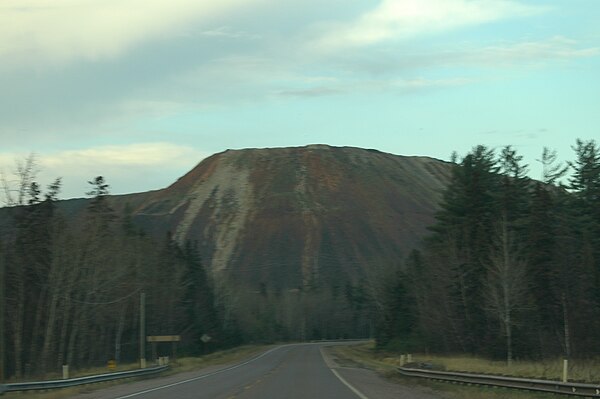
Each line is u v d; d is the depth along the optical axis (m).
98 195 84.12
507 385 33.25
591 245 74.12
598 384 27.94
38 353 80.31
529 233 74.88
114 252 84.94
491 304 70.50
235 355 113.44
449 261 82.00
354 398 31.58
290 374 54.59
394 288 110.50
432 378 43.06
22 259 75.62
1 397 33.75
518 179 85.69
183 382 47.00
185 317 120.94
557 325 71.50
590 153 85.12
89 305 85.62
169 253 113.12
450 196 90.88
